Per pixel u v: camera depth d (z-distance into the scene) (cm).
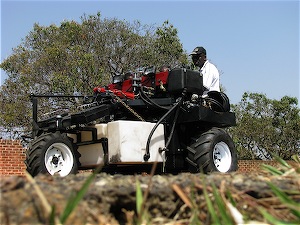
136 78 699
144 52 2409
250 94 2934
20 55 2350
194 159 703
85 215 226
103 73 2245
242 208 259
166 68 729
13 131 2220
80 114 647
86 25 2428
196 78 712
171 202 269
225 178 311
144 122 659
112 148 638
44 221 211
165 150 672
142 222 238
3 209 213
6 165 1348
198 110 691
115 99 684
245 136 2844
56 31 2448
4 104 2234
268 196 274
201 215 254
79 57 2234
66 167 628
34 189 234
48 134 623
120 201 262
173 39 2456
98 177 313
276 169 346
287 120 2875
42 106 2127
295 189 280
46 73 2255
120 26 2442
